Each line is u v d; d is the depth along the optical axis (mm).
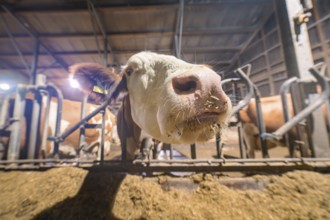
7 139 2506
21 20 7137
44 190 1679
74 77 1926
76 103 4477
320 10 5805
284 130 2152
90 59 10078
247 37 8805
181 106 1003
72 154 4293
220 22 7898
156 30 7887
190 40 8758
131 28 7746
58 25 7520
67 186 1721
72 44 8766
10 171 2016
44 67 10969
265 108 4281
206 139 1129
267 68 8281
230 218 1351
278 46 7492
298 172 1795
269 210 1419
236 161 1929
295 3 3014
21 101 2393
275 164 1898
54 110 3836
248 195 1578
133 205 1505
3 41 8586
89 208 1473
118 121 2797
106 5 6695
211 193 1599
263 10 7457
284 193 1576
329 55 5555
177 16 7230
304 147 2432
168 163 1966
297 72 2824
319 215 1339
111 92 2066
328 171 1870
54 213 1423
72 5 6648
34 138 2576
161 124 1136
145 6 6668
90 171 1942
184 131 1057
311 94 2494
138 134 2277
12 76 12656
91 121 4660
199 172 1903
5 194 1644
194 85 1023
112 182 1750
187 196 1602
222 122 1058
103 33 7672
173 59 1382
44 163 2180
